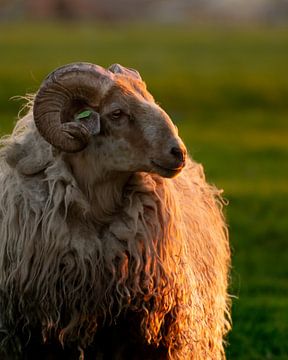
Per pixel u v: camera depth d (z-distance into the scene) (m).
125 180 28.88
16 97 32.28
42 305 28.84
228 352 43.03
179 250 29.64
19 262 28.77
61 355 29.98
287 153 112.50
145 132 27.88
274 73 192.12
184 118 149.38
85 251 28.50
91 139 28.53
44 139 28.97
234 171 97.56
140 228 28.92
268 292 56.09
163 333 30.09
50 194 28.64
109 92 28.25
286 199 81.06
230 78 177.38
